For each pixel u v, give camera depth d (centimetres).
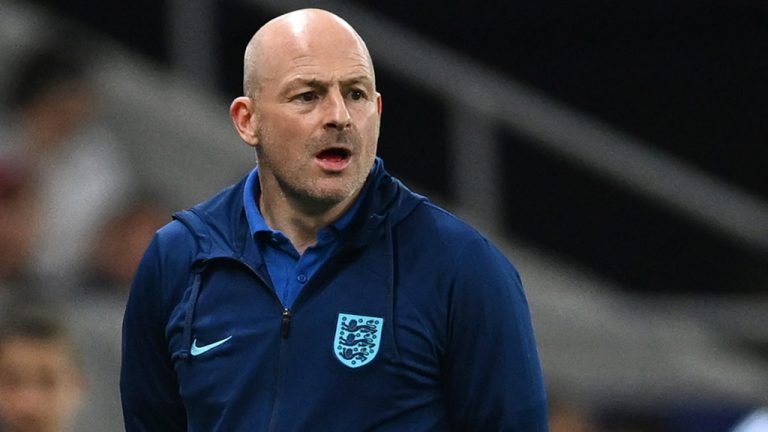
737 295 3300
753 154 3559
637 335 2884
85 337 2330
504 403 1080
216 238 1123
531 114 2956
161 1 3594
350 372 1062
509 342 1084
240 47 3550
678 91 3575
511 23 3559
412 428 1071
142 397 1180
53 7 3575
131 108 2981
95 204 2445
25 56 2705
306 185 1071
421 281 1082
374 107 1085
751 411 2394
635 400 2597
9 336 1791
